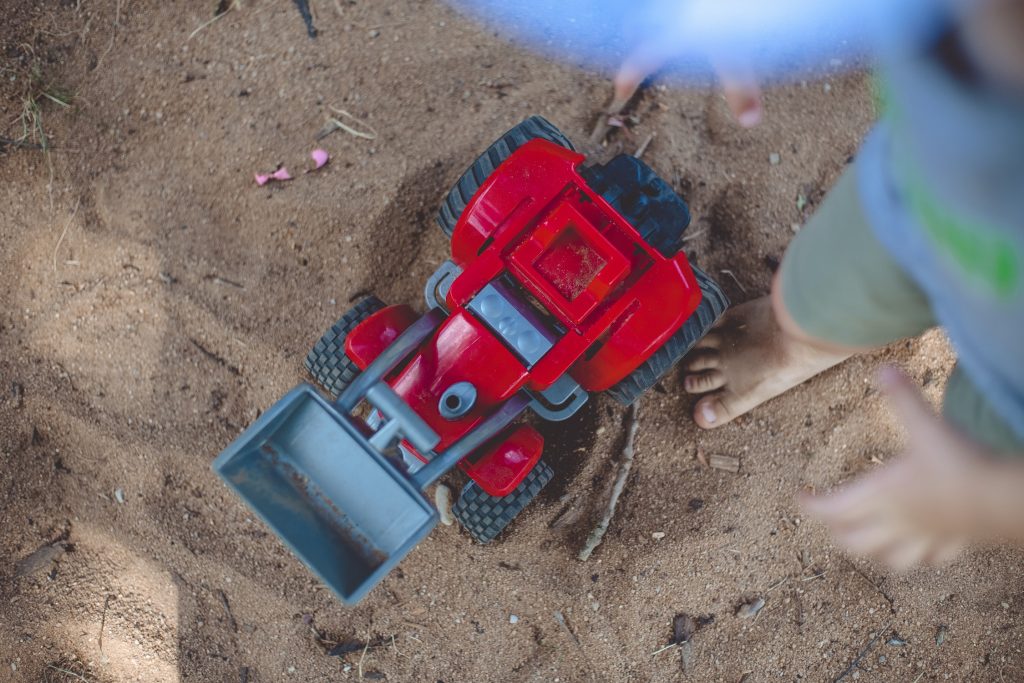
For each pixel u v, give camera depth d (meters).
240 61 0.96
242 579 0.96
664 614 0.98
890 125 0.55
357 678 0.97
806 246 0.71
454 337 0.82
